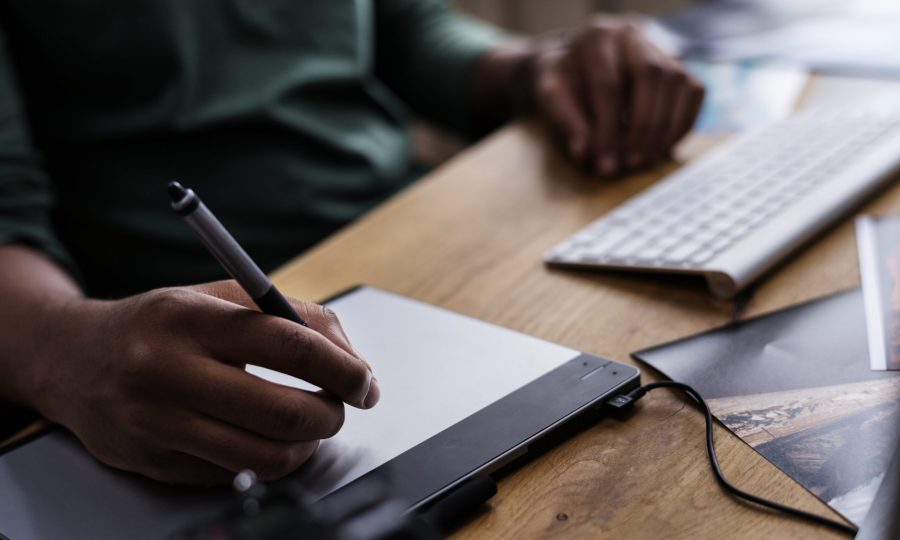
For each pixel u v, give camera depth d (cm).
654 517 39
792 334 52
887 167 70
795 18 116
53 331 50
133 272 95
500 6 174
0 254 65
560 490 41
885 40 103
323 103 102
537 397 46
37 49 90
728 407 46
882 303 54
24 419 58
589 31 91
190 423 41
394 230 72
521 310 58
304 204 96
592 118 85
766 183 70
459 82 111
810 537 37
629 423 46
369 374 42
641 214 69
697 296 58
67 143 92
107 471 45
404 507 39
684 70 83
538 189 78
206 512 41
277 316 42
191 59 92
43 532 41
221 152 94
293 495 28
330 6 103
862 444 42
